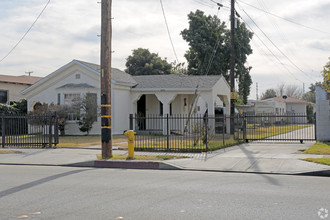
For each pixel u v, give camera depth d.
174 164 12.24
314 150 14.88
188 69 41.50
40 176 10.22
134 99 27.00
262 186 8.59
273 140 21.61
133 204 6.76
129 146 13.18
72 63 25.95
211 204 6.73
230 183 9.02
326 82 24.16
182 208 6.45
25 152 15.82
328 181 9.36
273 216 5.88
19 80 37.69
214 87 26.69
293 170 10.92
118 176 10.26
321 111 18.91
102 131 13.38
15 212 6.22
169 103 26.81
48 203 6.87
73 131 25.27
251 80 41.31
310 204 6.70
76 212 6.21
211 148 15.55
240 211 6.20
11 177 10.02
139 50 52.38
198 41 38.56
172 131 25.72
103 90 13.30
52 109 23.91
